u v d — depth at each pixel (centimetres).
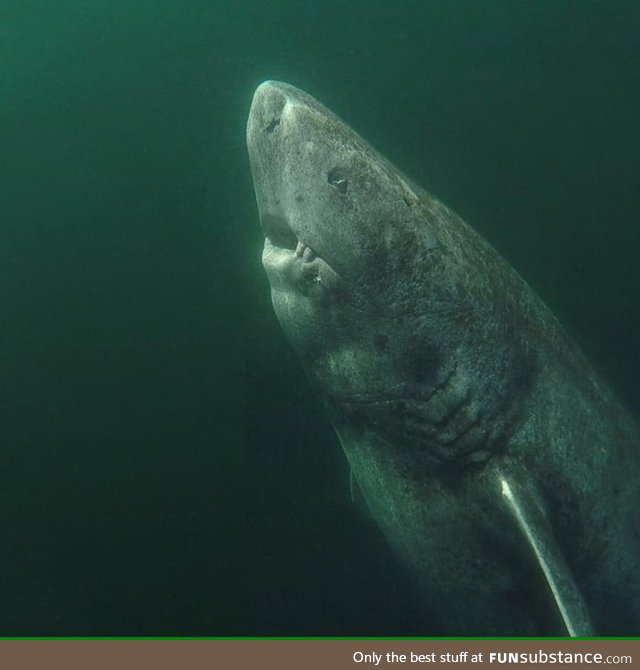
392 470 178
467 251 166
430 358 164
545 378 169
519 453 165
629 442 179
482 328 164
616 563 177
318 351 172
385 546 276
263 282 385
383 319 162
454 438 167
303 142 156
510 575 174
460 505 172
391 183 160
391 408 169
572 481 169
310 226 159
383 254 158
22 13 923
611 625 186
